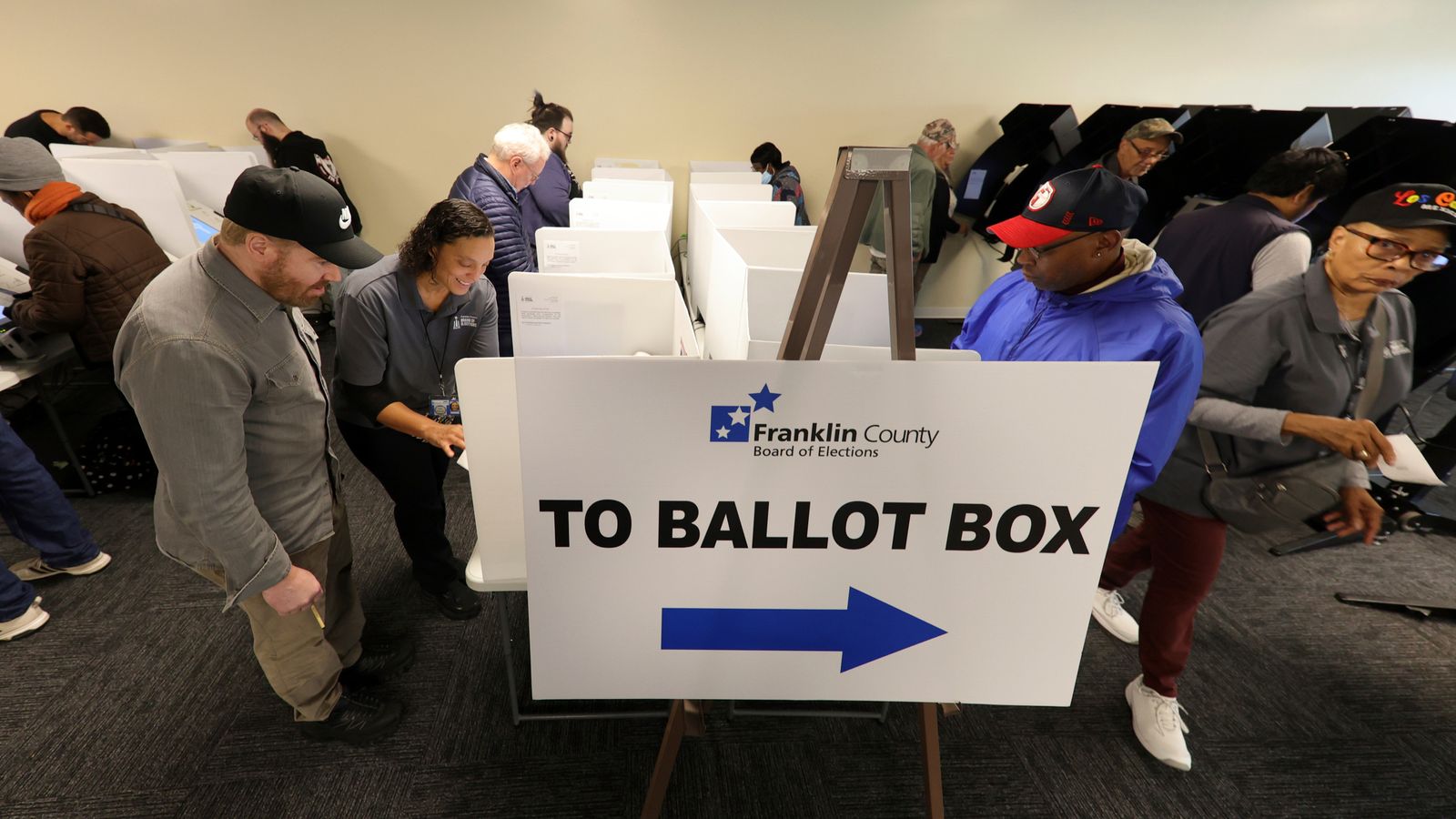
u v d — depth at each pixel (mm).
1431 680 1908
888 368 668
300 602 1236
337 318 1494
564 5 3928
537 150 2186
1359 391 1378
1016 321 1470
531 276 1631
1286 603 2180
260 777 1512
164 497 1202
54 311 1952
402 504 1762
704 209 2457
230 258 1037
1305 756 1679
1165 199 3516
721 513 734
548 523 733
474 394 1140
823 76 4238
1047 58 4293
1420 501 2629
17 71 3713
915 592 783
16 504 1878
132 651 1807
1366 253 1216
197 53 3783
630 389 667
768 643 814
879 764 1632
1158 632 1613
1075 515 740
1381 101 4633
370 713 1609
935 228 3957
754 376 667
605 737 1666
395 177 4191
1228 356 1379
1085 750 1679
